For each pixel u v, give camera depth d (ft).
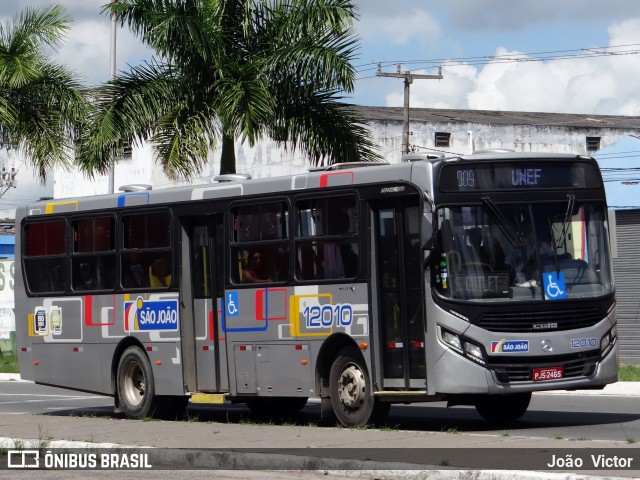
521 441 51.62
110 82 100.32
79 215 79.51
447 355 57.82
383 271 61.26
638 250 123.65
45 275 81.87
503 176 59.82
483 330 57.82
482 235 58.85
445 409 76.33
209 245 71.20
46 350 81.56
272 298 66.44
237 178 71.26
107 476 48.03
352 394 62.18
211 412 80.94
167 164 99.86
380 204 61.57
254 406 76.43
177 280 72.18
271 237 66.85
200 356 71.56
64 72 122.21
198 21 98.02
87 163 102.53
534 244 59.41
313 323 64.08
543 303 58.80
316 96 99.81
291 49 97.25
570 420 66.90
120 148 101.60
